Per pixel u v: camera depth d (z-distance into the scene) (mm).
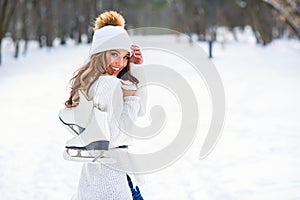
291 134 9250
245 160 7402
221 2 45281
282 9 27703
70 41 47656
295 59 26797
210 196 5762
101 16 3428
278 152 7840
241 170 6840
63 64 26562
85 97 3250
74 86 3336
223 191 5914
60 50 37000
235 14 48281
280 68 22344
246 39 49094
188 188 6109
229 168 6973
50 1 40875
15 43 35344
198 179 6480
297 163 7105
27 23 39531
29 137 10023
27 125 11391
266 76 19359
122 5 51406
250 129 9828
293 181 6168
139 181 3350
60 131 10641
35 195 6211
